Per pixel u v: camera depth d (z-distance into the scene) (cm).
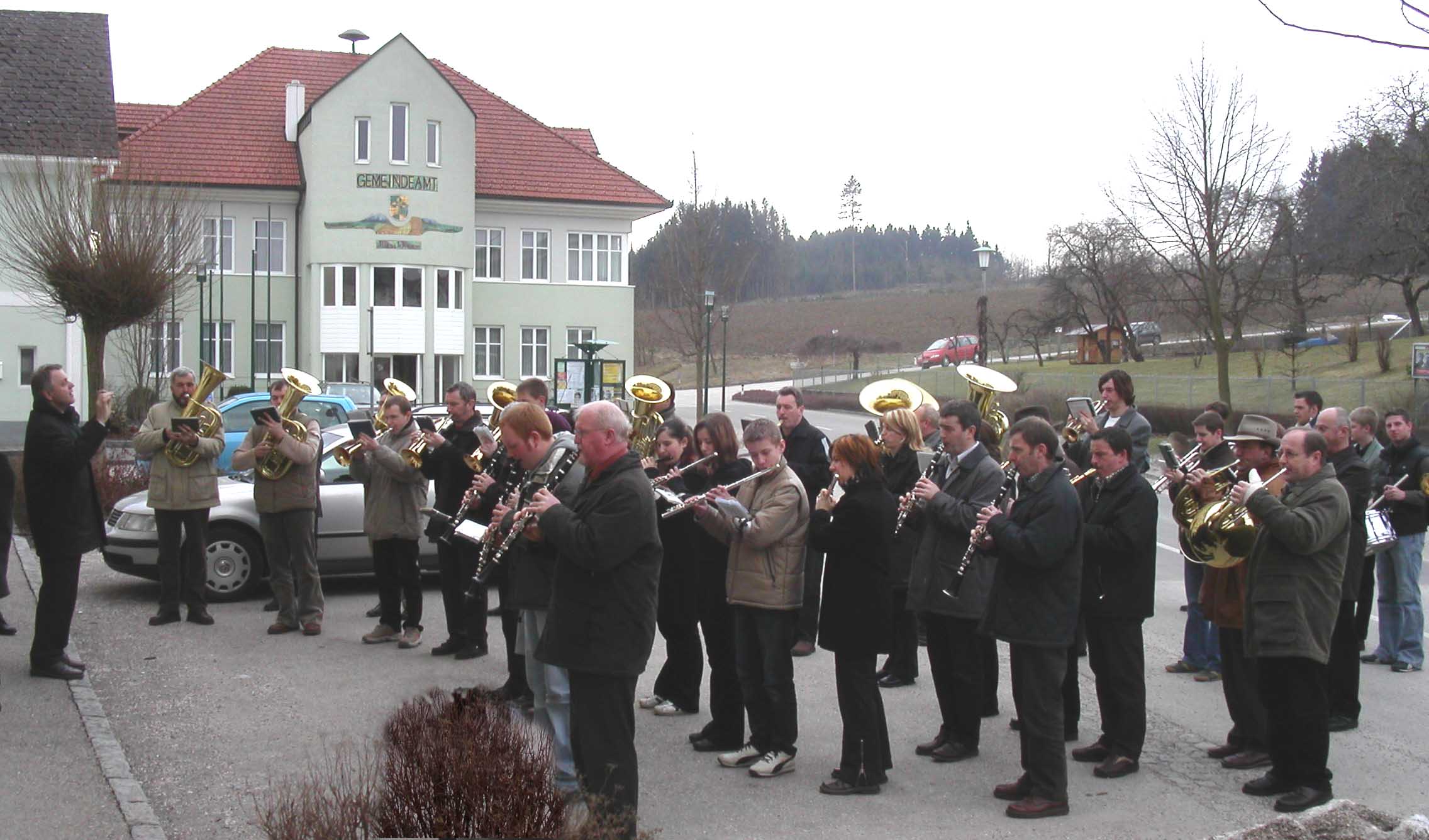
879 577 614
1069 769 674
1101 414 951
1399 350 4291
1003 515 599
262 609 1057
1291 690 607
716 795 619
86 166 1764
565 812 456
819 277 14812
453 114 3759
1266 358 4866
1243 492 599
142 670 842
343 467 1132
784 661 651
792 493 645
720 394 6156
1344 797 625
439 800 436
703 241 3462
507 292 3969
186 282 2006
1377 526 755
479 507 798
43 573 791
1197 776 660
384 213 3691
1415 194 2636
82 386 2711
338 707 754
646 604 521
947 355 6519
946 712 694
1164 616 1095
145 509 1071
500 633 990
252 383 3562
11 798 573
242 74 3969
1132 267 4138
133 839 526
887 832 570
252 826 555
